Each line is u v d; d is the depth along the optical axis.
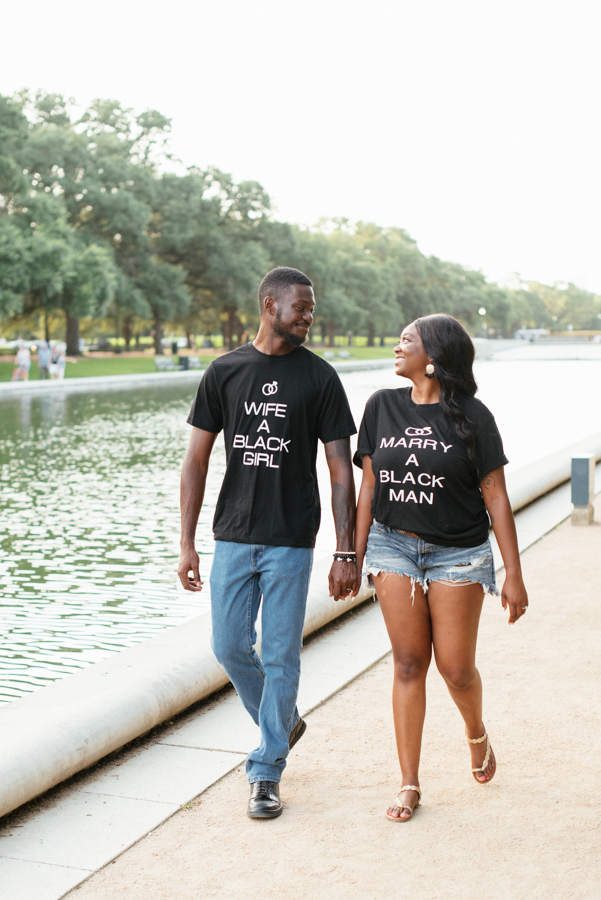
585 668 4.99
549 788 3.52
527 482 10.64
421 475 3.26
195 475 3.58
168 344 98.88
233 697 4.72
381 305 95.31
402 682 3.38
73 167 53.38
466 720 3.50
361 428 3.50
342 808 3.40
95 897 2.83
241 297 60.88
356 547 3.50
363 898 2.78
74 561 8.67
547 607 6.30
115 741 3.87
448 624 3.32
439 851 3.06
